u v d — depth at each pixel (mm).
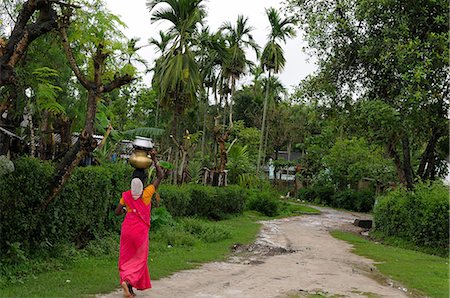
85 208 9742
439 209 15594
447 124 17812
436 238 15805
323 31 20328
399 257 12867
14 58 7191
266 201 28234
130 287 6406
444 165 22109
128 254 6367
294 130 51812
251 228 18672
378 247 15328
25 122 16719
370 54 18328
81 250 9375
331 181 45000
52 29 8094
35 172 8039
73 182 9172
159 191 15750
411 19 17625
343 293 7668
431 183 18641
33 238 8289
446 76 17500
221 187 23922
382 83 18906
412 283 8875
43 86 11578
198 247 12281
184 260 9969
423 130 18656
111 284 7020
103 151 15867
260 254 12180
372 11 17891
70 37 9305
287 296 7203
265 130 50531
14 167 7543
